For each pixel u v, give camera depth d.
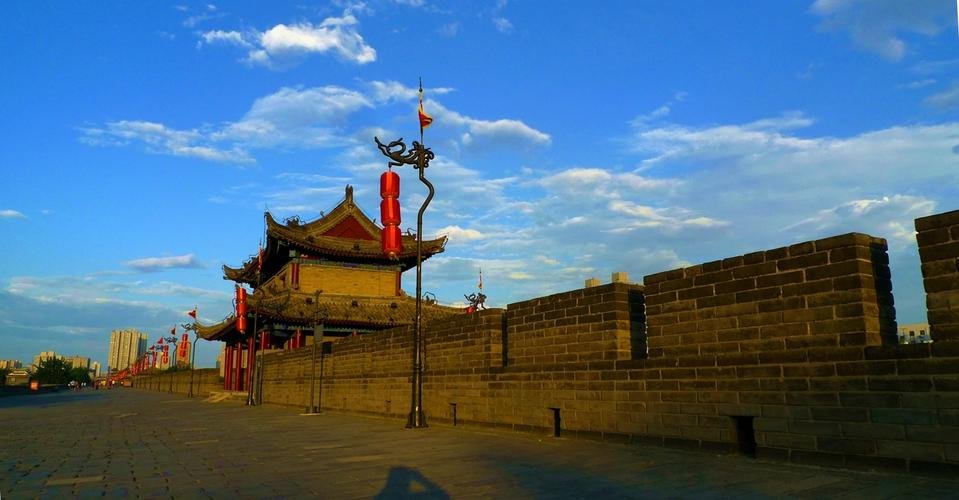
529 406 16.44
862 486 8.10
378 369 26.56
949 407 8.22
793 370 10.21
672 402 12.31
